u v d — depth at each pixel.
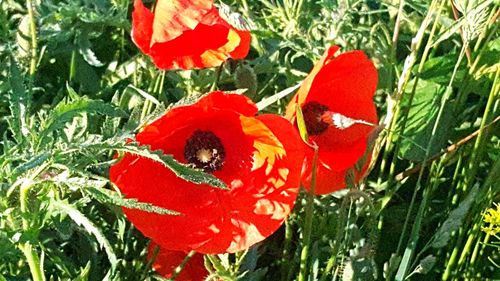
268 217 0.48
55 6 0.62
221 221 0.49
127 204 0.42
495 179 0.56
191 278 0.53
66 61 0.63
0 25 0.60
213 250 0.48
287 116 0.49
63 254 0.52
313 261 0.52
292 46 0.59
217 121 0.50
